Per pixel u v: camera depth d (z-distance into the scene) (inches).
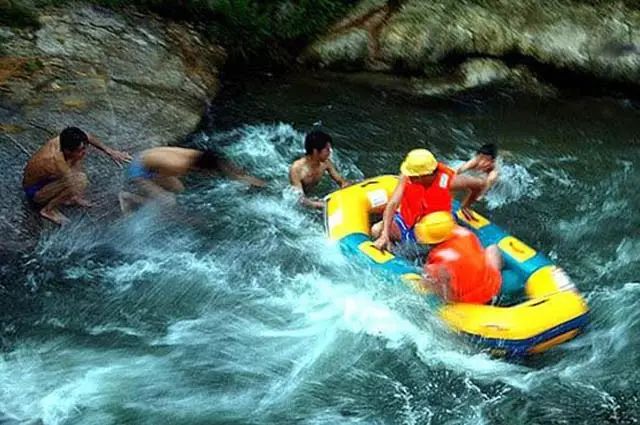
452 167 379.9
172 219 335.0
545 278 295.0
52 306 297.4
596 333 292.0
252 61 446.6
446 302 283.4
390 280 295.7
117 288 305.7
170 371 277.4
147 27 438.6
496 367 279.3
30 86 387.5
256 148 387.9
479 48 444.8
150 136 376.5
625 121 423.8
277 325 295.3
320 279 310.0
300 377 277.4
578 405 269.3
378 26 450.0
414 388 274.8
